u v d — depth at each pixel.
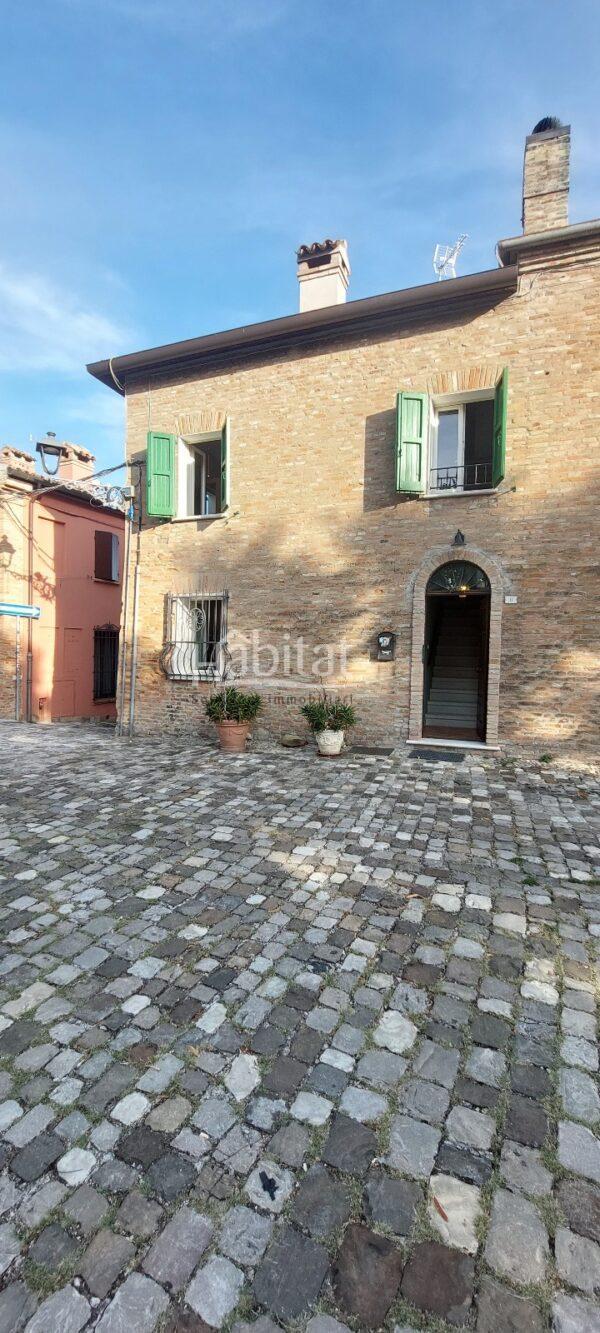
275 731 9.77
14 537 13.26
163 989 3.14
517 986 3.17
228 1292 1.74
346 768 7.94
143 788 7.00
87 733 11.34
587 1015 2.95
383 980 3.22
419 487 8.50
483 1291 1.74
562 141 8.04
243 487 9.92
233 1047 2.73
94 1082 2.52
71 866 4.71
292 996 3.09
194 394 10.29
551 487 8.05
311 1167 2.14
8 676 13.37
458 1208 1.99
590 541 7.89
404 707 9.00
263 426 9.75
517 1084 2.51
